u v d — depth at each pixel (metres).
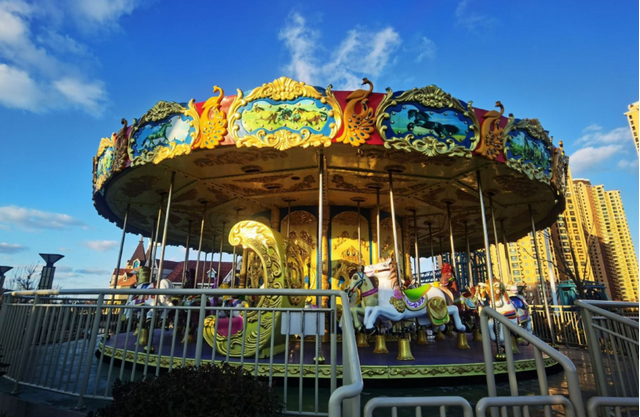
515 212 12.65
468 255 14.29
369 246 11.96
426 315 7.43
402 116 7.04
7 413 4.54
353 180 9.94
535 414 4.61
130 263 36.66
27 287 31.45
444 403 2.63
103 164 9.72
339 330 9.53
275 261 7.00
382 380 5.89
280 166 8.92
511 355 3.62
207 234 17.09
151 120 7.86
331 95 6.96
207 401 2.83
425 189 10.57
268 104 7.11
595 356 4.19
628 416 3.04
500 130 7.68
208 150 7.67
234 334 6.53
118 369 6.82
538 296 27.36
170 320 11.81
